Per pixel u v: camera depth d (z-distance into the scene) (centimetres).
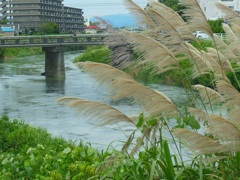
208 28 448
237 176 423
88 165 521
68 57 6475
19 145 966
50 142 1097
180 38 448
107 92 408
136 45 428
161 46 426
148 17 449
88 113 419
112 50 461
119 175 441
